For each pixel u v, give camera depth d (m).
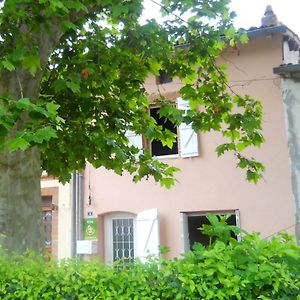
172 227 11.29
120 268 3.57
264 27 10.47
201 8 5.92
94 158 7.34
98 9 6.53
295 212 10.12
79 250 11.95
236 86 11.08
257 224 10.50
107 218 12.23
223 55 11.26
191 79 7.60
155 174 7.52
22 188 5.14
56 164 7.26
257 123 7.38
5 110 3.56
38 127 3.75
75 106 7.00
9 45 5.29
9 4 4.52
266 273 2.97
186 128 11.42
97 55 6.98
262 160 10.61
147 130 7.50
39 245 5.20
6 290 3.85
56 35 5.67
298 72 10.21
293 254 2.99
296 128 10.35
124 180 11.97
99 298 3.46
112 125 7.23
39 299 3.71
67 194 12.56
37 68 5.10
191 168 11.33
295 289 3.03
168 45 7.05
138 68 7.33
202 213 11.25
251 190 10.67
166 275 3.30
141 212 11.60
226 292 3.05
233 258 3.12
